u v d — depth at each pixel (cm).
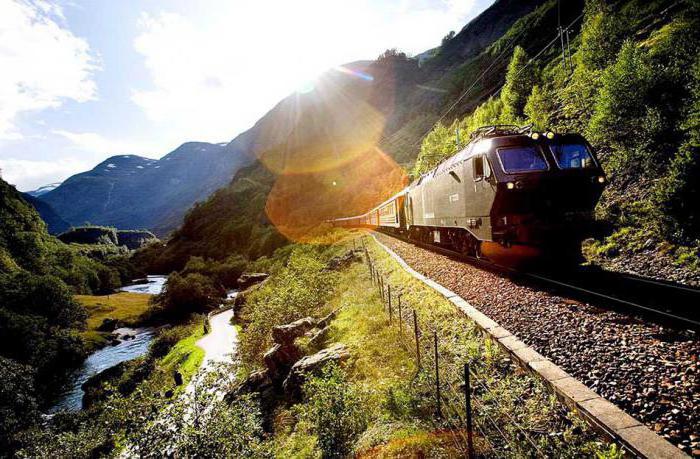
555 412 421
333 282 1981
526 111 2319
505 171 943
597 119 1474
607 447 347
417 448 493
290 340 1348
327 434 632
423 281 1152
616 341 516
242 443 774
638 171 1286
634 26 2558
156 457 712
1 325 3559
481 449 430
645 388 404
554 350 533
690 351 451
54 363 3822
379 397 676
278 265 4644
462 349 654
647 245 976
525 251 1227
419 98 15900
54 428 2409
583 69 2191
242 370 1859
